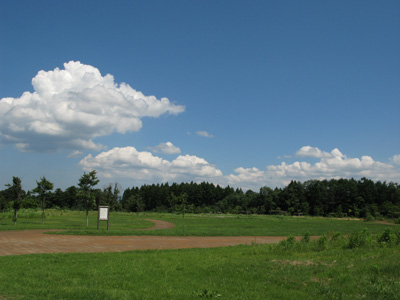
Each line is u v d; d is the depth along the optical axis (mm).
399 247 15203
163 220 57531
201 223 48750
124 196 164875
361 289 8727
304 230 34844
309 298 8188
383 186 113062
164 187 148125
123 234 26734
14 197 34938
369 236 17797
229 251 16734
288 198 114625
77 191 35438
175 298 8055
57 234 25562
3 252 16297
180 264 12438
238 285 9414
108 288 8984
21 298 7684
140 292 8547
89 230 28672
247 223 50125
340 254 14023
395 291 8406
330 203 112125
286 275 10289
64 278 9953
